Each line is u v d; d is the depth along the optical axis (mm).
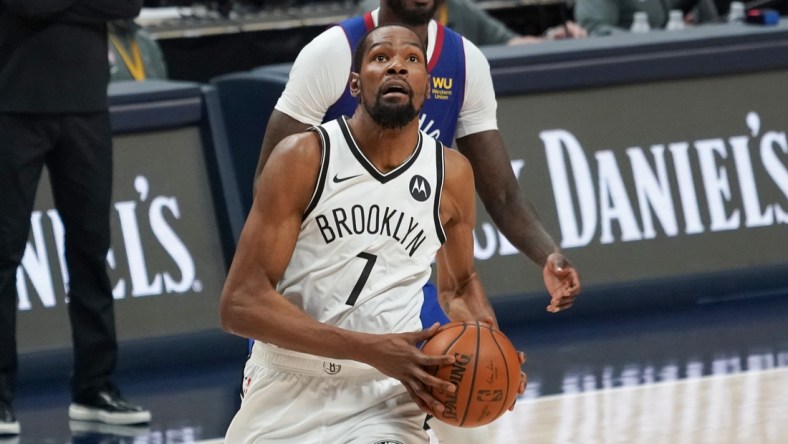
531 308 19234
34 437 14875
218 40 24484
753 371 16578
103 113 15047
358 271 8555
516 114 19188
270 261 8438
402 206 8570
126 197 17938
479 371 8266
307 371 8727
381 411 8766
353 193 8477
